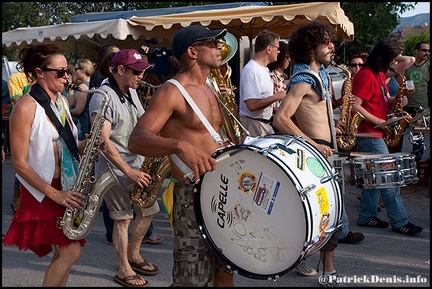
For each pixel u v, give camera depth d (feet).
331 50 12.30
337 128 14.83
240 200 8.75
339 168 12.48
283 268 8.63
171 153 8.14
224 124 9.71
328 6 22.84
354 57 24.68
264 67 16.69
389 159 12.91
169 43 29.76
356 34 47.50
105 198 13.19
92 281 13.82
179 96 8.80
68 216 9.93
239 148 8.39
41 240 9.84
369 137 16.67
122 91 13.00
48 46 9.94
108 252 16.07
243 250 8.87
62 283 10.28
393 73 18.03
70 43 31.65
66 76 9.98
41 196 9.80
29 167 9.59
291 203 8.36
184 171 8.94
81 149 10.84
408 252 15.65
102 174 10.48
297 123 12.45
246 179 8.67
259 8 23.49
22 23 57.06
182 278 9.21
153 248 16.33
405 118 16.93
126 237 13.46
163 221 19.19
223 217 8.90
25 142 9.59
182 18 23.77
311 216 8.16
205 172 8.05
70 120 10.52
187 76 9.18
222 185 8.84
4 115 33.55
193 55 9.05
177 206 9.16
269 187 8.49
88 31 25.34
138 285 13.34
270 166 8.45
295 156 8.63
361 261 14.96
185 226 9.12
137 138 8.38
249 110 16.40
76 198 9.87
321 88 12.05
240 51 29.19
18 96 23.16
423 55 25.03
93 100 12.66
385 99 16.92
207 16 23.75
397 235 17.16
